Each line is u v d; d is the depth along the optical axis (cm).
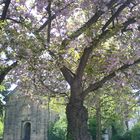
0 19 1867
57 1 1953
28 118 7344
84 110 1923
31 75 2423
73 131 1878
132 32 1989
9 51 1764
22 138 7344
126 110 3400
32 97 2914
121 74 2205
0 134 8100
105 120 4456
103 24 2022
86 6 1912
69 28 2178
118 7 1995
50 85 2620
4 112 7450
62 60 1881
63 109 3744
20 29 1812
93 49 1997
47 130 7175
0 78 1938
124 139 6391
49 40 1881
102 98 3234
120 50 2038
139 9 1922
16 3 1983
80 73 1942
